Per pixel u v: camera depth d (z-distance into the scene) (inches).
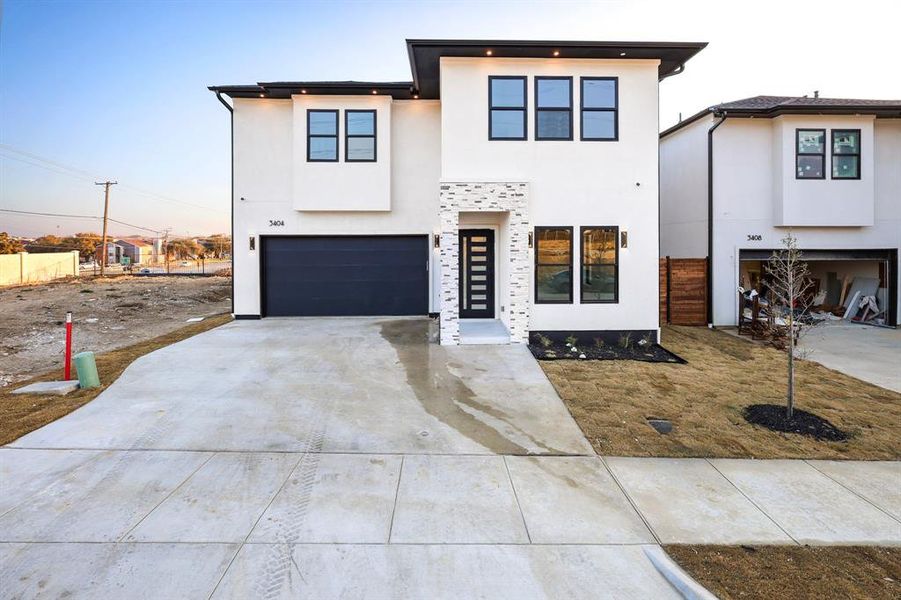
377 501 163.3
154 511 154.9
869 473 189.9
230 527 146.6
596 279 413.1
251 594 117.6
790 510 161.5
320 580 123.1
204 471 183.5
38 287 884.6
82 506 157.2
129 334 480.7
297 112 519.5
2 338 446.9
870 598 117.6
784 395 284.2
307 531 144.9
